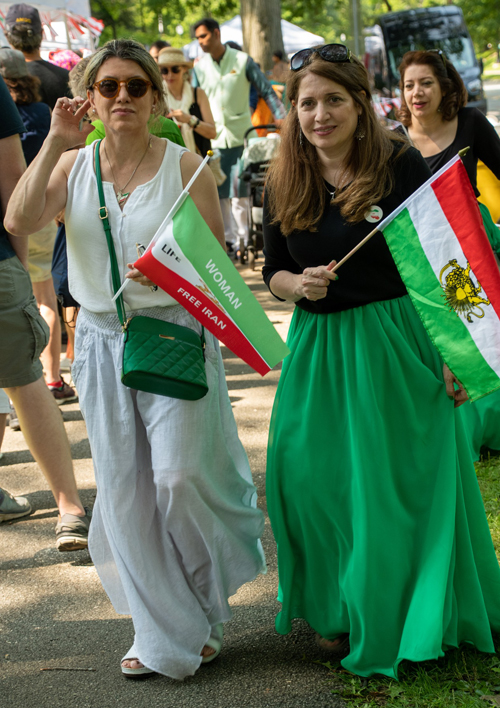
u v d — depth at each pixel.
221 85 9.46
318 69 2.52
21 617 3.15
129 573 2.65
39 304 5.65
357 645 2.60
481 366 2.60
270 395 5.77
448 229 2.58
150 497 2.71
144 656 2.63
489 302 2.60
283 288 2.76
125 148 2.61
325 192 2.67
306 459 2.68
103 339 2.68
